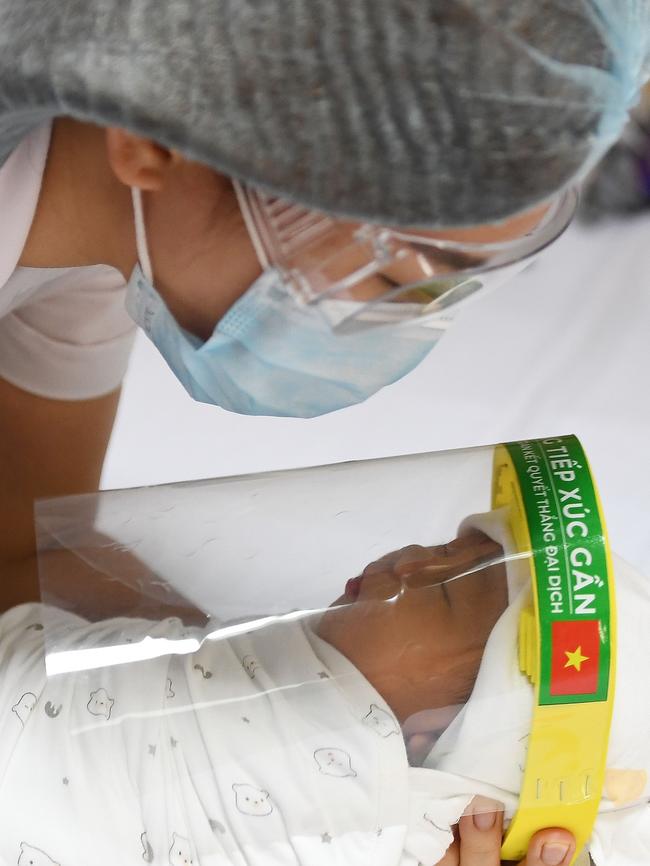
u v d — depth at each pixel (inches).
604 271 72.4
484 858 34.5
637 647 32.2
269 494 39.6
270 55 21.5
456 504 37.2
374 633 34.3
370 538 37.2
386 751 32.4
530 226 25.3
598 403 64.2
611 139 23.4
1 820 31.0
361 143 22.0
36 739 31.6
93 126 26.6
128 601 35.7
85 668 33.3
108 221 28.7
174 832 32.1
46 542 37.9
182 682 33.3
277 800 32.5
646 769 33.2
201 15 21.6
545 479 32.1
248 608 35.9
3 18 23.9
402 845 33.3
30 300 40.4
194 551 37.7
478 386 65.3
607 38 22.3
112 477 58.2
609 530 54.1
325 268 25.5
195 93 21.8
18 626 34.9
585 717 30.7
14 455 46.2
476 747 32.4
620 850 35.2
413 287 26.0
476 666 32.7
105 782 31.5
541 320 69.4
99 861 31.6
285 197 22.9
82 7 22.3
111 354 45.1
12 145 26.3
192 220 26.1
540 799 32.3
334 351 28.4
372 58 21.4
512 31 21.3
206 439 60.5
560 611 29.8
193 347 29.8
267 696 33.3
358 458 60.7
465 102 21.6
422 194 22.4
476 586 33.4
